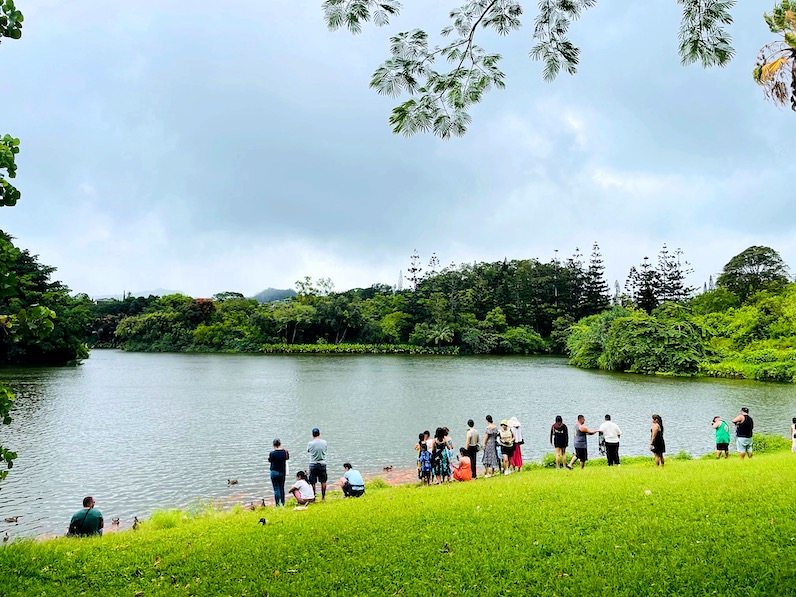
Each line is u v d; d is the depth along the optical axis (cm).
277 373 5700
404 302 11544
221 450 2227
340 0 579
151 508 1545
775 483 1030
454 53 638
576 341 7650
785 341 5762
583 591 636
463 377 5372
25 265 6475
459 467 1535
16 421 2806
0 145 436
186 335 10200
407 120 665
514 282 12281
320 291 11356
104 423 2773
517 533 828
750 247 8956
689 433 2614
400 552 776
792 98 895
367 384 4672
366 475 1894
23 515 1483
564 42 666
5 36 439
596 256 11238
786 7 908
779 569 652
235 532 910
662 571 670
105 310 12788
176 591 675
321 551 794
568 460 1773
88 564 764
